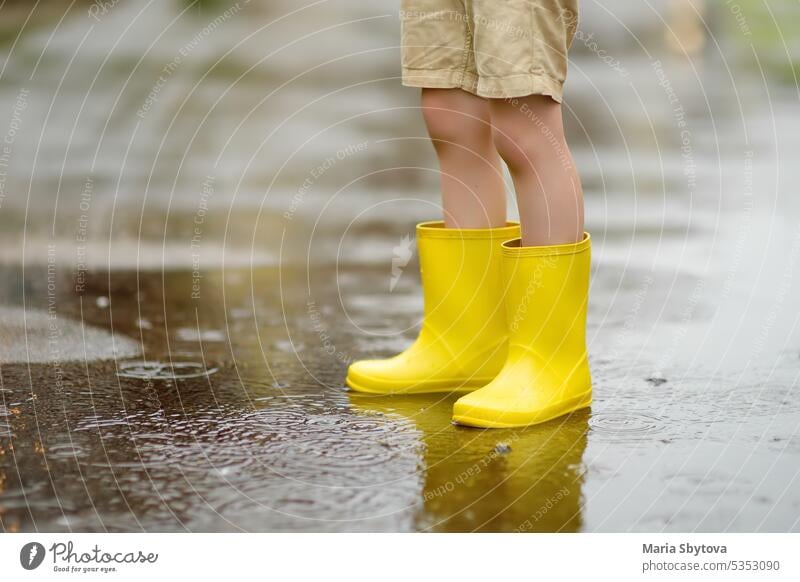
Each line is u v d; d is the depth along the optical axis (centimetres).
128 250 720
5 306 557
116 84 1359
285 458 334
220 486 308
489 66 365
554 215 385
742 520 286
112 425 370
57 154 1038
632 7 2283
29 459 332
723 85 1527
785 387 424
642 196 930
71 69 1416
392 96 1395
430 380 432
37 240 736
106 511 290
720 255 724
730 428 368
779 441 352
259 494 303
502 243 403
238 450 343
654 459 334
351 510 290
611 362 475
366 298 618
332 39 1789
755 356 478
